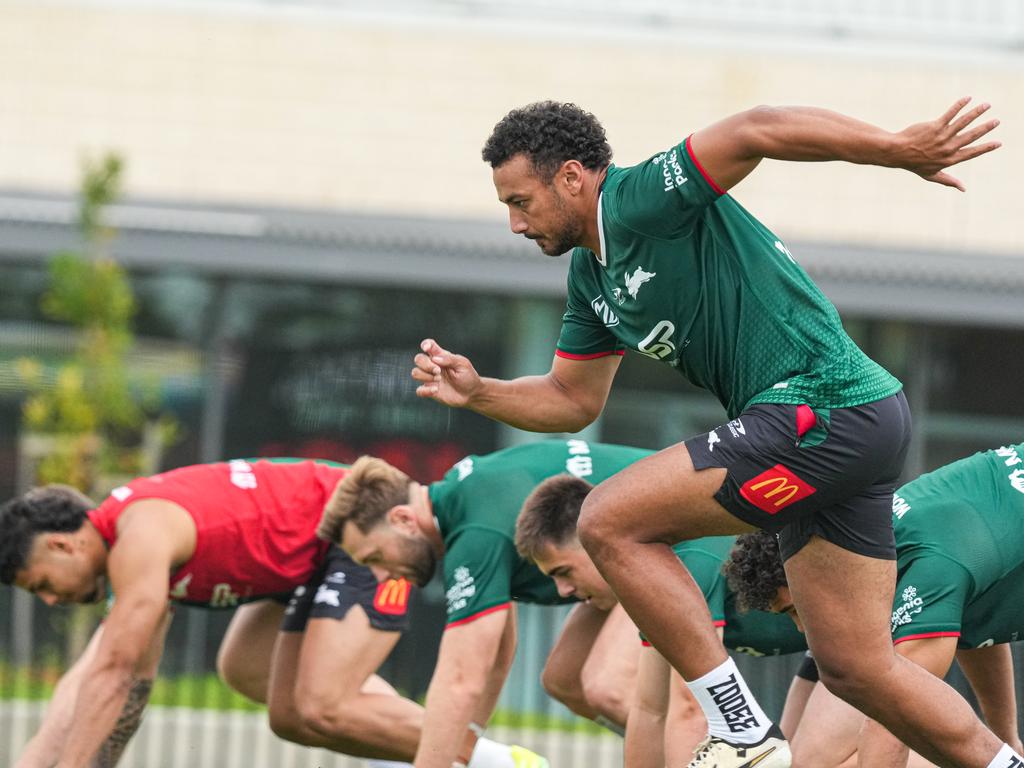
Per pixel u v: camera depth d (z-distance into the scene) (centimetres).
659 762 1789
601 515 1309
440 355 1455
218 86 4606
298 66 4622
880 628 1371
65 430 3681
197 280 4503
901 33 4631
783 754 1325
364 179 4612
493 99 4631
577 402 1525
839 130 1209
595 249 1353
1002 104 4584
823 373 1290
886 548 1362
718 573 1780
